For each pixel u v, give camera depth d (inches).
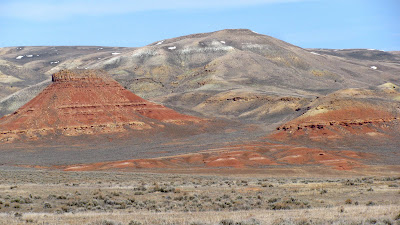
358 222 1240.8
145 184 2541.8
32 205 1745.8
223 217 1401.3
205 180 2891.2
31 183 2551.7
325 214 1403.8
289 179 3051.2
